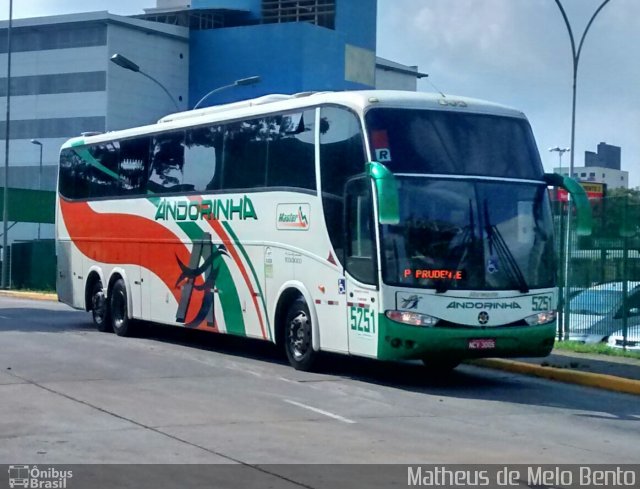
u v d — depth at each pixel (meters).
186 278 18.02
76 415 11.21
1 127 73.56
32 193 44.53
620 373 15.23
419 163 13.77
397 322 13.33
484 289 13.73
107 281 20.70
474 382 15.11
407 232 13.49
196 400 12.44
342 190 14.23
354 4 71.44
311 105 15.07
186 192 18.12
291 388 13.66
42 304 30.67
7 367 14.99
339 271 14.24
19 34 72.50
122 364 15.70
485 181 14.06
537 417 12.12
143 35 70.31
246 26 69.69
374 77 73.25
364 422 11.31
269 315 15.85
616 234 18.86
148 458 9.16
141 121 70.69
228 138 17.08
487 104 14.67
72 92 70.62
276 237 15.66
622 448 10.32
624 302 18.55
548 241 14.38
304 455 9.44
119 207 20.31
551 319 14.27
